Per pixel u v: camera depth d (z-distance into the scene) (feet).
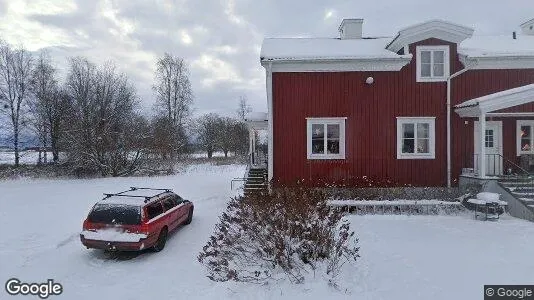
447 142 51.93
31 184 82.17
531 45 56.18
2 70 123.65
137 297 23.22
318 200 26.84
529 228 38.29
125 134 102.01
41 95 126.21
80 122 100.78
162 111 161.79
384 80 52.08
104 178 92.32
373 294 22.22
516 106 46.52
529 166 51.21
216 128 200.75
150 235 30.89
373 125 52.06
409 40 51.60
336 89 52.08
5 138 124.57
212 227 40.55
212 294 22.76
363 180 51.93
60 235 37.14
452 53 52.06
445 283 23.95
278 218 24.14
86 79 123.75
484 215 43.96
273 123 52.26
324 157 52.19
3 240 35.42
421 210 46.60
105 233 30.45
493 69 51.98
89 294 23.93
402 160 52.11
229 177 85.51
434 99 52.11
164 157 113.91
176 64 163.84
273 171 52.13
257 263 25.45
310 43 58.90
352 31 62.85
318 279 23.21
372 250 30.89
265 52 53.36
